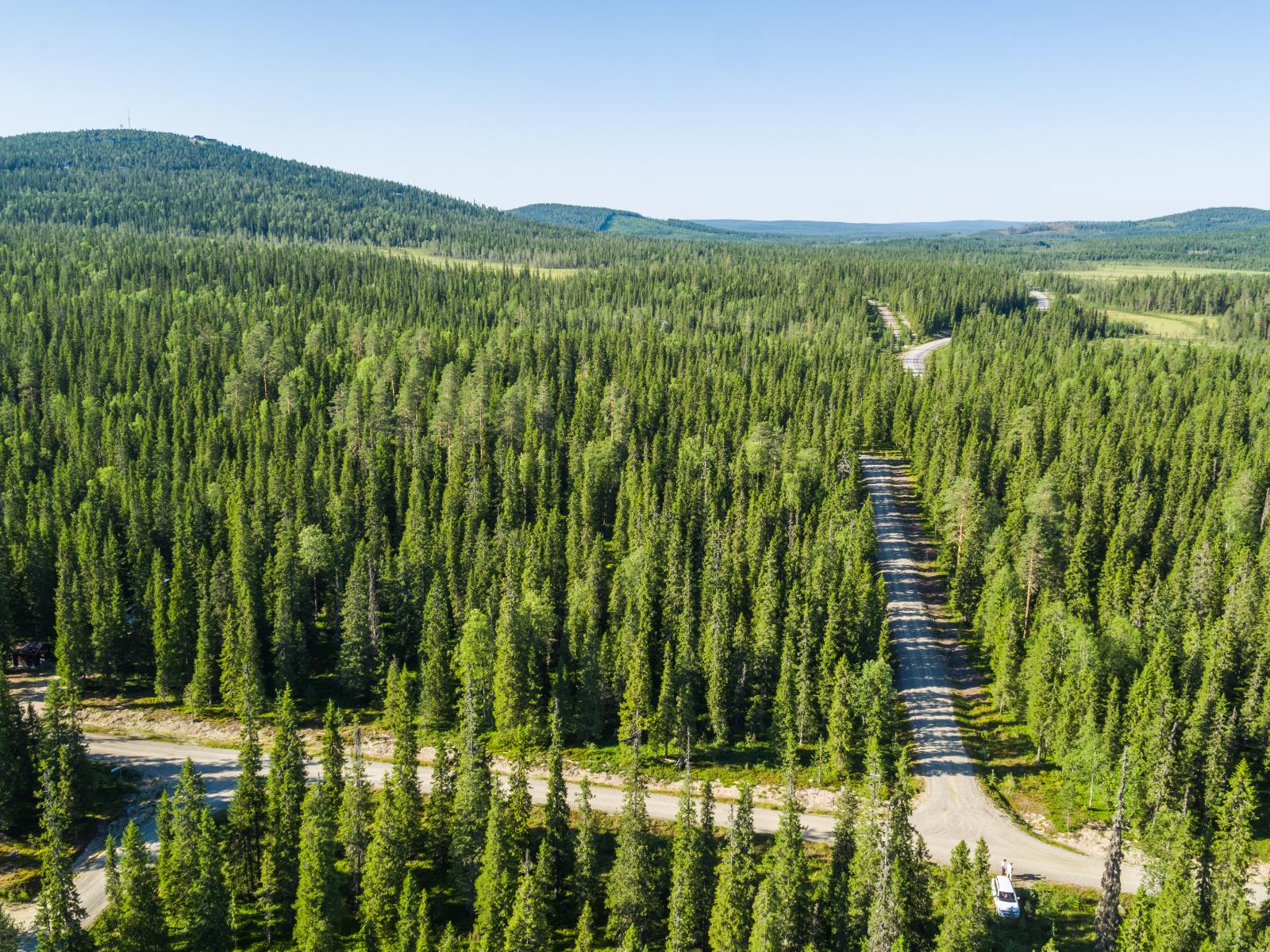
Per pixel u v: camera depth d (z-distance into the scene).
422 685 108.25
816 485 154.50
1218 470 166.50
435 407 181.62
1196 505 148.88
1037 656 99.75
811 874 79.75
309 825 73.81
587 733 105.69
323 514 147.88
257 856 80.81
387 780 82.44
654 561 123.62
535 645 114.44
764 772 99.38
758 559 125.94
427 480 160.62
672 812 91.88
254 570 124.75
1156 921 67.25
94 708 112.88
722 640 104.38
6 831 87.69
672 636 112.25
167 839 76.50
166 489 153.00
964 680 115.00
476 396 179.12
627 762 100.50
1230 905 68.19
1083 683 93.62
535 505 159.38
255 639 112.56
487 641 109.81
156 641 113.25
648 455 167.00
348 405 176.75
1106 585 120.38
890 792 85.81
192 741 106.62
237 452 171.12
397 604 123.38
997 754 100.31
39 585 127.94
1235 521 140.75
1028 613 118.38
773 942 66.62
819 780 96.50
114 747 104.31
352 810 79.81
